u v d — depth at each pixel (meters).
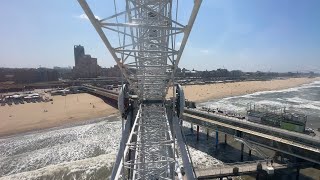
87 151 39.72
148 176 11.19
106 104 88.38
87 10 5.79
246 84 189.00
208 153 38.81
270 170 27.41
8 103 88.38
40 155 38.47
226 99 111.31
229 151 39.62
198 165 33.88
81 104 88.06
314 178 29.64
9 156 38.59
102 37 7.53
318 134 35.34
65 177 29.78
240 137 38.53
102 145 42.56
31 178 29.61
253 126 38.31
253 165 28.88
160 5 11.73
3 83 143.50
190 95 117.19
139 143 11.79
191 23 6.93
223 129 41.66
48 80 176.50
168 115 17.81
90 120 65.62
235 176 28.59
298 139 31.80
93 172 30.91
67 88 133.12
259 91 153.75
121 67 11.02
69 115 70.69
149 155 12.57
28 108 80.25
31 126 59.12
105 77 190.62
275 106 90.25
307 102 103.69
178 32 7.77
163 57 12.57
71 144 43.84
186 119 49.78
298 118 38.47
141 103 18.80
